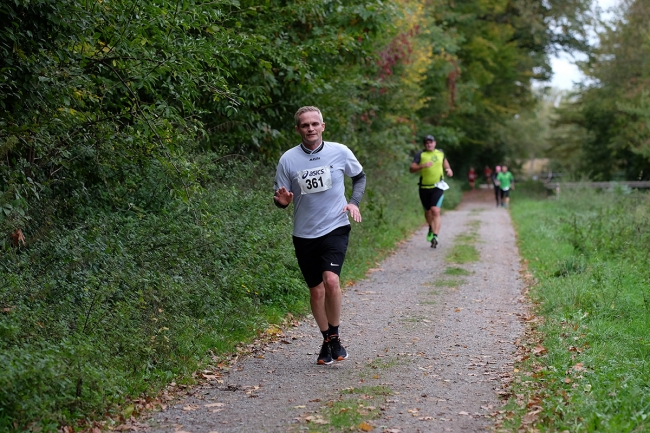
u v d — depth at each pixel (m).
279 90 19.27
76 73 11.95
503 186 49.53
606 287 14.95
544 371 9.52
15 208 10.14
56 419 7.52
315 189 10.29
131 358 9.35
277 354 11.27
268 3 17.53
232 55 16.62
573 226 24.62
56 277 10.53
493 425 7.85
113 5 12.16
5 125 11.04
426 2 44.81
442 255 22.56
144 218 13.73
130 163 13.33
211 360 10.49
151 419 8.18
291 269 15.75
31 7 11.05
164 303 10.82
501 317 13.88
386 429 7.72
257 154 20.11
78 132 12.46
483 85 56.97
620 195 37.62
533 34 60.62
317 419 8.05
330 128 22.03
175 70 12.76
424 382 9.59
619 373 9.23
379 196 29.42
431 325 13.23
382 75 30.39
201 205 13.00
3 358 7.50
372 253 21.62
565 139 71.44
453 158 80.94
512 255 22.70
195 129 13.05
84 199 13.62
